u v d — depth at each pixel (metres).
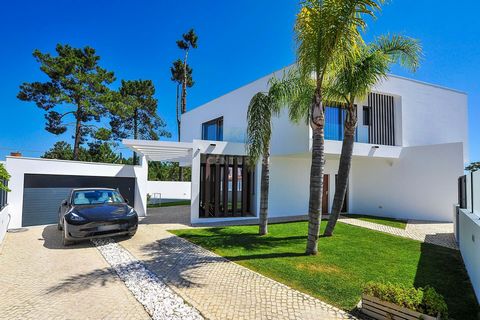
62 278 4.95
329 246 7.33
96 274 5.16
